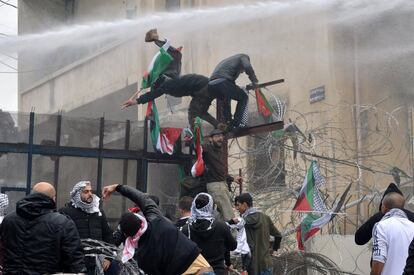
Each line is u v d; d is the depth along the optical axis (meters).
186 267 6.45
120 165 11.34
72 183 11.07
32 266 6.66
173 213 11.53
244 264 9.62
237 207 10.05
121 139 11.45
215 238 8.29
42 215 6.77
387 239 7.00
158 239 6.44
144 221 6.50
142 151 11.43
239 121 11.54
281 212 12.12
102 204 11.16
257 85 11.91
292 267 11.11
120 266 8.06
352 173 13.89
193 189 10.91
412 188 14.09
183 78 11.48
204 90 11.50
